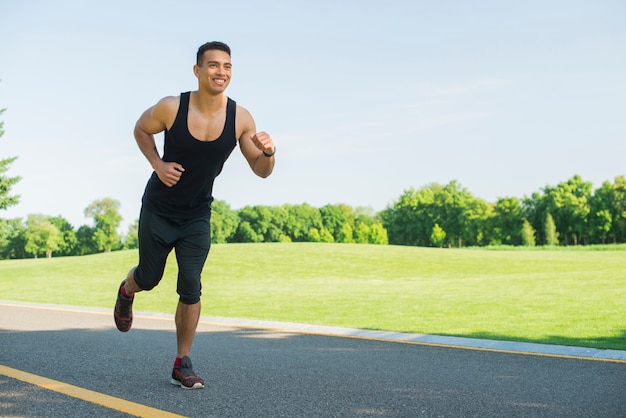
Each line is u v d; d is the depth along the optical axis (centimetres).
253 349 558
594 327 742
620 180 7744
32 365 463
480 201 8819
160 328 734
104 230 11050
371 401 342
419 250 3859
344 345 584
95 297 1545
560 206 7794
